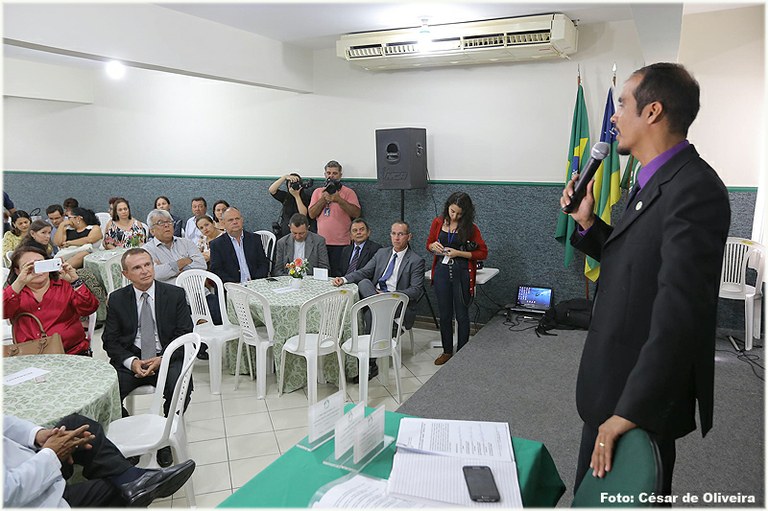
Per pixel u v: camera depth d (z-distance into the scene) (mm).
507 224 5047
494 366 3898
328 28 4688
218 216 6109
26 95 6973
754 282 4523
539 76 4758
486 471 1324
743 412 3076
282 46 5285
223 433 3201
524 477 1349
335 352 3777
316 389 3568
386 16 4273
